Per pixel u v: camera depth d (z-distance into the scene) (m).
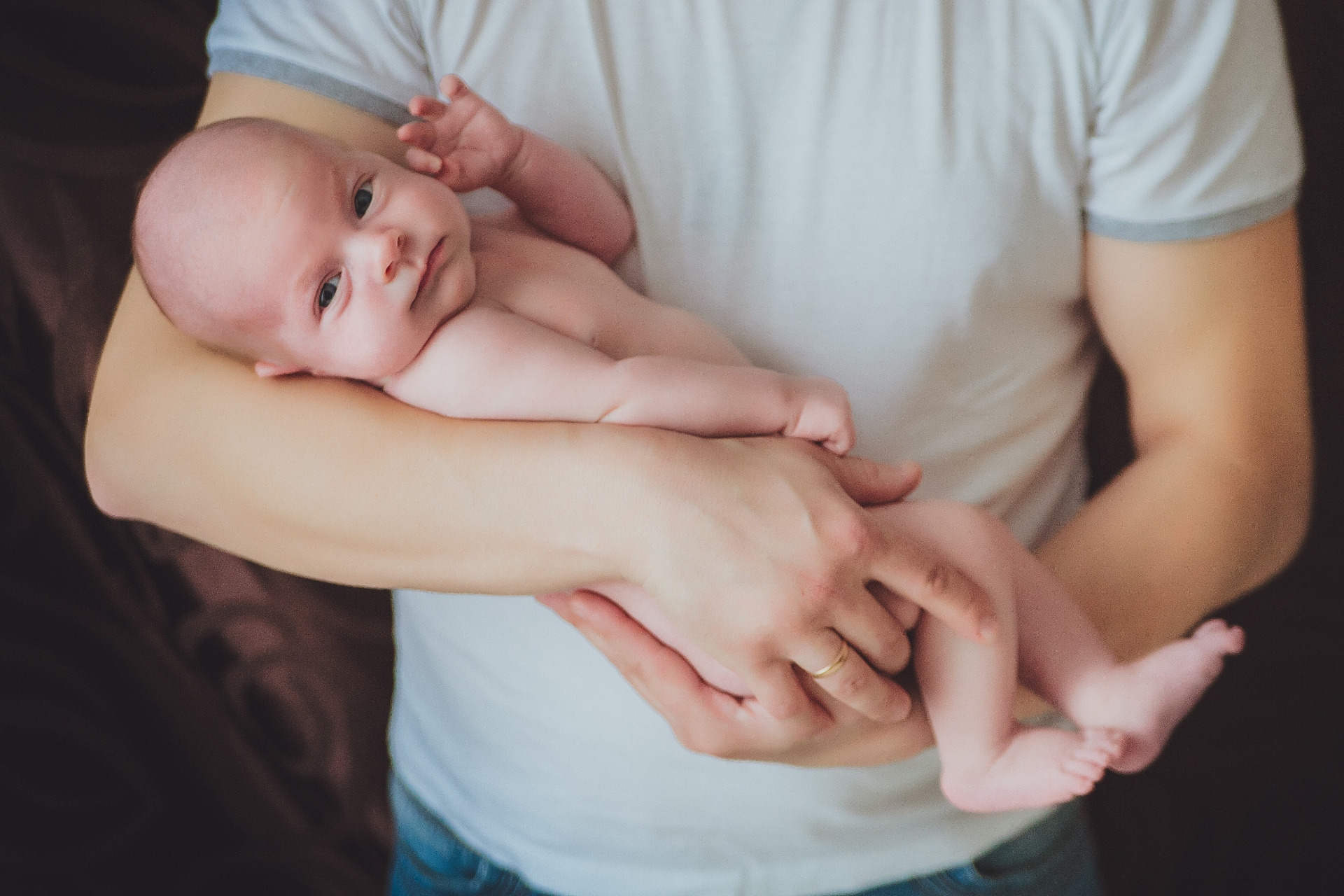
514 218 0.88
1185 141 0.76
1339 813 1.58
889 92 0.77
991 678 0.75
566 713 0.86
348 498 0.71
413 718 1.02
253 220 0.71
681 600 0.67
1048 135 0.77
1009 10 0.75
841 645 0.68
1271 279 0.82
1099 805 1.61
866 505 0.77
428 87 0.81
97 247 1.28
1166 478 0.85
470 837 0.96
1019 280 0.82
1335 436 1.47
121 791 1.53
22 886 1.52
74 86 1.25
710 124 0.79
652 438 0.69
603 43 0.79
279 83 0.79
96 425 0.79
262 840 1.62
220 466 0.74
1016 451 0.89
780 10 0.77
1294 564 1.52
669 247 0.83
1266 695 1.56
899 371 0.82
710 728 0.74
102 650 1.47
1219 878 1.62
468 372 0.74
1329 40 1.31
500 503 0.69
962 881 0.91
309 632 1.53
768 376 0.75
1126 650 0.85
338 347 0.73
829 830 0.87
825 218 0.79
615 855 0.89
